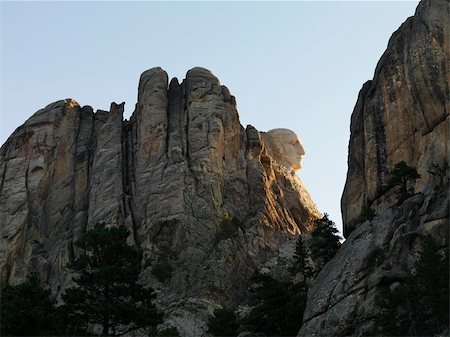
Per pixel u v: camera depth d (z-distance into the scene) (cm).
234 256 9581
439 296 5222
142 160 10944
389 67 7869
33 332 5603
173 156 10756
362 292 5841
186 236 9775
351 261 6112
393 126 7594
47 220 10812
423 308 5262
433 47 7294
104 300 5850
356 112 8331
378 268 5953
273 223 10638
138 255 6294
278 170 12200
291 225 11025
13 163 11350
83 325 5956
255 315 6750
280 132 13525
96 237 6219
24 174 11181
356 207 7744
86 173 11369
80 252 10038
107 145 11431
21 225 10488
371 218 6794
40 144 11488
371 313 5575
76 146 11731
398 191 6975
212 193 10400
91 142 11850
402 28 8050
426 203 6247
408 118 7481
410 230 6128
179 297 8806
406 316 5397
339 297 5928
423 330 5238
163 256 9606
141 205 10350
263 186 11100
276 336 6638
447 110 6956
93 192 10806
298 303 6675
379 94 7919
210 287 8938
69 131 11825
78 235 10338
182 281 9075
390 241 6119
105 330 5844
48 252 10269
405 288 5350
